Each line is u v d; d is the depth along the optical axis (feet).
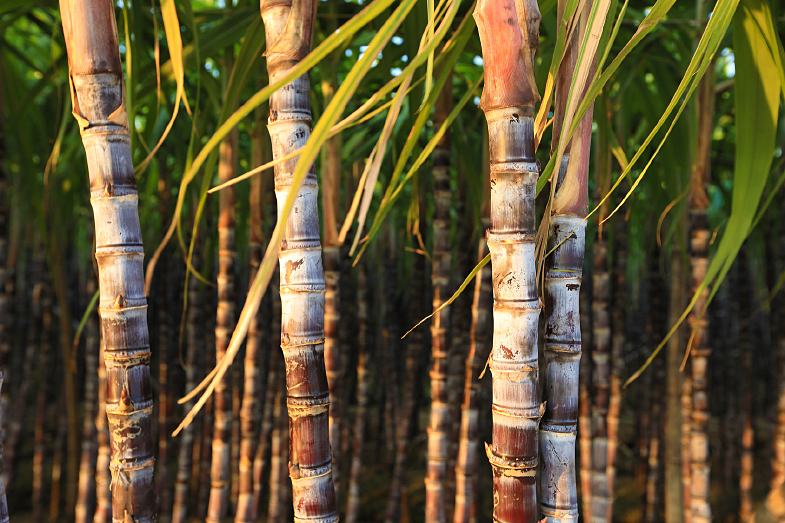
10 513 9.23
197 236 7.68
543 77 4.25
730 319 11.55
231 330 5.81
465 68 6.60
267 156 5.76
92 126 3.35
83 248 14.84
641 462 9.46
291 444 3.32
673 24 4.69
